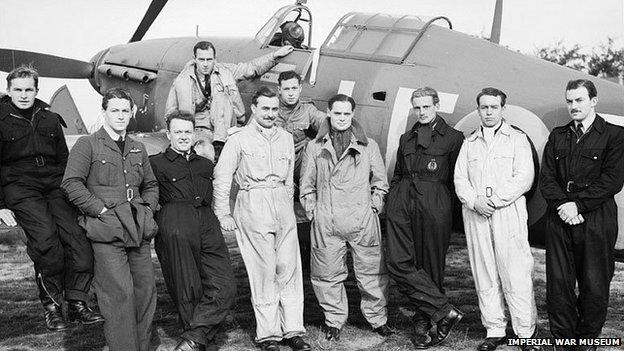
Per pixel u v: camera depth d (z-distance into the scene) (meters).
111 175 4.85
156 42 10.18
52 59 11.04
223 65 6.38
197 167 5.21
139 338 4.91
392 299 7.43
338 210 5.52
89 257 4.88
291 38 7.80
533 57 6.33
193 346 5.01
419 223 5.31
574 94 4.77
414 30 6.68
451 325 5.29
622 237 5.19
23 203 4.85
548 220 4.94
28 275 9.78
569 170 4.82
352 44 6.88
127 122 4.91
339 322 5.65
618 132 4.73
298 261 5.46
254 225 5.29
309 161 5.64
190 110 6.16
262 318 5.31
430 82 6.28
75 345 5.86
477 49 6.37
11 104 5.00
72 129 12.71
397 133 6.32
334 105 5.41
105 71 10.41
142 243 4.93
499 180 5.02
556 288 4.89
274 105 5.34
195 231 5.07
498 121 5.11
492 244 5.12
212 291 5.15
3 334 6.35
